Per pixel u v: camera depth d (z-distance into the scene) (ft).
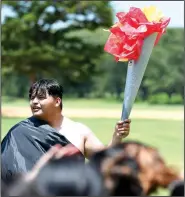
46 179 7.59
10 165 15.85
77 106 201.36
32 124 16.53
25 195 7.61
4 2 140.77
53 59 142.41
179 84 255.09
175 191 8.05
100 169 7.81
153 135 80.53
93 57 149.28
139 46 14.44
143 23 14.14
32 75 150.41
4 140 16.46
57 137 16.22
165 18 14.29
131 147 8.19
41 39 148.56
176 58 257.34
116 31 14.44
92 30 148.05
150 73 265.75
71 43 149.89
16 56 141.28
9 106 177.06
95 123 107.86
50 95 16.74
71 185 7.52
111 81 303.68
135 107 199.82
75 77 153.28
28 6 147.33
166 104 243.19
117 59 15.02
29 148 16.05
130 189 7.76
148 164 7.94
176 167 8.19
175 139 73.15
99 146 16.81
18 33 142.31
